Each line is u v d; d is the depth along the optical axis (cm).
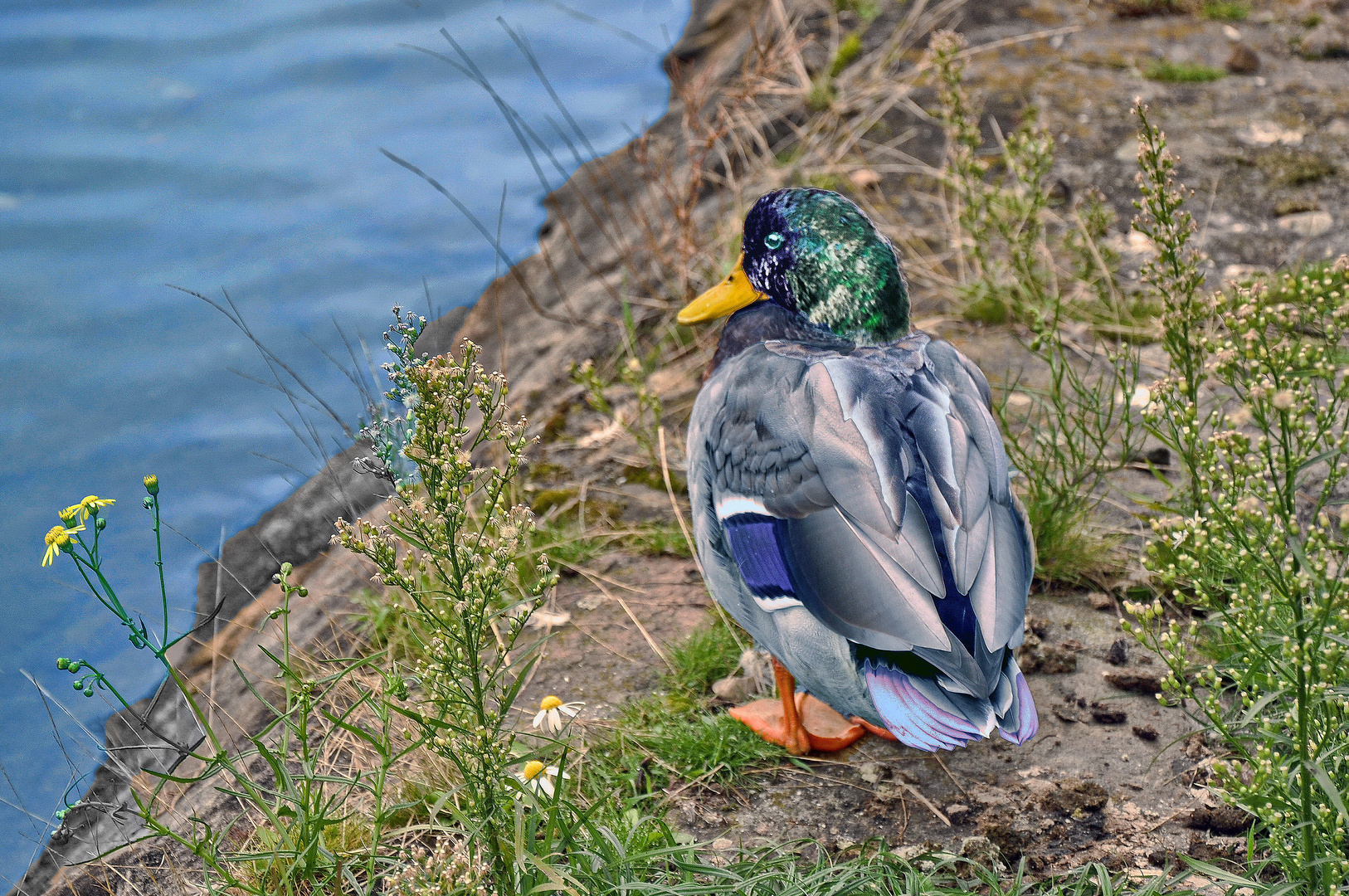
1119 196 856
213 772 373
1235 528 368
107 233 890
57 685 611
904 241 834
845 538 409
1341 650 357
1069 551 580
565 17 1183
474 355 376
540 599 384
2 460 731
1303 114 928
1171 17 1064
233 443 747
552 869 361
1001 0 1102
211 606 656
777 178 912
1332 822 365
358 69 1075
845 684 420
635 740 503
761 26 1114
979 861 435
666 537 629
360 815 456
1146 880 423
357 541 366
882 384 444
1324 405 625
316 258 886
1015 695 392
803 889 388
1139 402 681
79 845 502
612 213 923
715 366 546
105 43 1082
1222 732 376
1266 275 760
